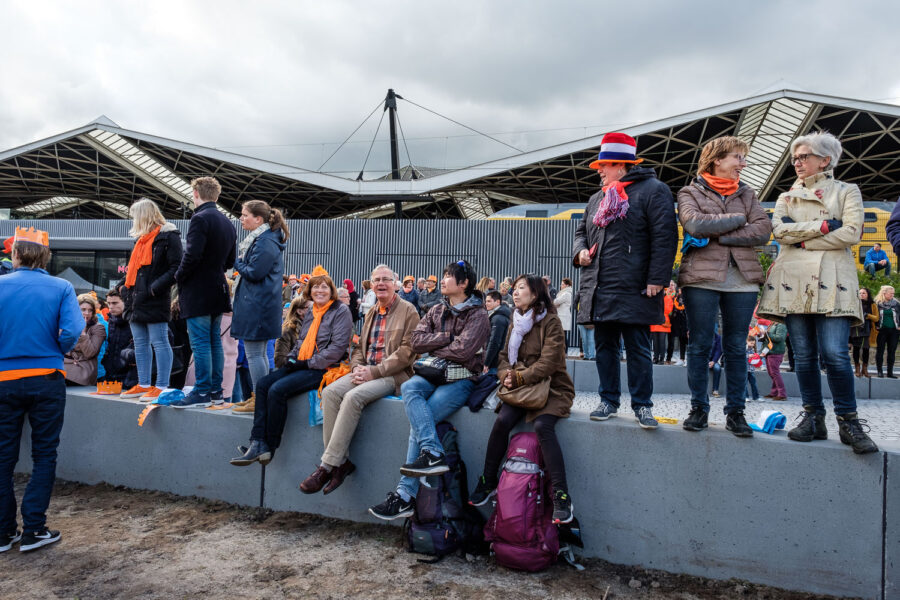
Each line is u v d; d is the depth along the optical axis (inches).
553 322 137.8
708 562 124.0
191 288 176.9
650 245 132.5
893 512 111.0
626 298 131.0
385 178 1531.7
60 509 167.8
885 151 1248.8
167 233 187.5
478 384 148.1
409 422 149.9
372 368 152.1
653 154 1376.7
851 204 117.4
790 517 118.2
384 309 161.8
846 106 1026.1
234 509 166.4
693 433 126.2
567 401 137.1
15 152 1440.7
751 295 126.1
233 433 170.1
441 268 809.5
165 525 154.3
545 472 132.1
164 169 1603.1
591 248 138.8
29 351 138.8
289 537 146.2
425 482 135.7
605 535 132.3
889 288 397.1
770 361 360.5
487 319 148.3
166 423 181.0
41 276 144.8
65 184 1769.2
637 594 117.7
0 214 1155.3
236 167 1460.4
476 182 1443.2
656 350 398.0
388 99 1406.3
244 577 123.7
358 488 155.4
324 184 1395.2
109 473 189.6
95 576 124.2
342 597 114.8
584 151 1251.2
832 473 115.6
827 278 117.3
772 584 119.1
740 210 128.5
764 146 1325.0
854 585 113.3
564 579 123.7
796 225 120.3
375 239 833.5
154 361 223.8
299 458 162.6
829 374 119.4
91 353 216.5
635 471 130.3
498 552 127.4
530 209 827.4
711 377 358.0
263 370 174.7
